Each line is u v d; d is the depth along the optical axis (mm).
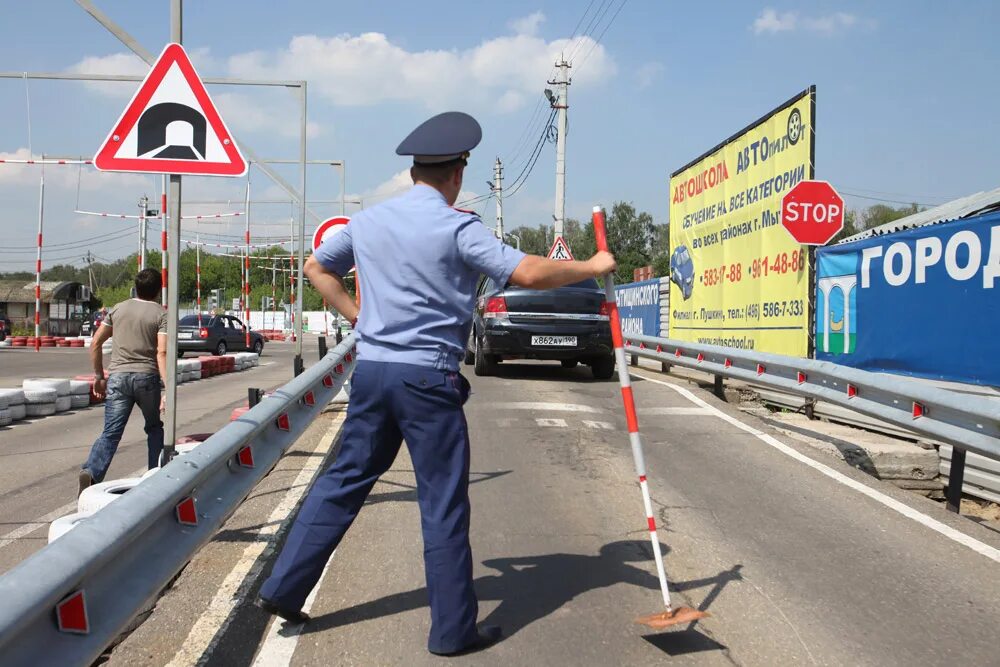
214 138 5453
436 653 3441
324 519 3551
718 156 14984
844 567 4676
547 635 3682
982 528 5504
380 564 4562
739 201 13922
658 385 12594
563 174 29562
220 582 4195
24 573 2164
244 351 31594
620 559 4730
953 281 8227
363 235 3473
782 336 12086
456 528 3424
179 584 4180
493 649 3535
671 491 6355
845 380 7254
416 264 3334
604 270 3635
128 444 9359
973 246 7941
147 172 5418
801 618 3936
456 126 3488
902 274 9070
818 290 10898
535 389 12062
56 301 59562
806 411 9938
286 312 61031
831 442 7992
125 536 2629
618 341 3789
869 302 9664
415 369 3314
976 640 3738
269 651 3486
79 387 13055
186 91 5430
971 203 11469
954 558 4867
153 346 6750
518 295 13094
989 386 7734
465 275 3412
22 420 11625
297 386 5465
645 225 70312
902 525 5523
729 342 14445
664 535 5203
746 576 4496
